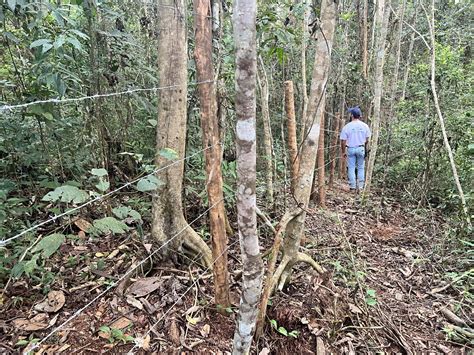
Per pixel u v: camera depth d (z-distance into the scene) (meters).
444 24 7.49
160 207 2.62
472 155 4.32
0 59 3.12
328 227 4.14
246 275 1.63
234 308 2.37
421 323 2.74
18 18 2.46
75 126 3.21
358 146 5.73
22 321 2.12
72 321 2.15
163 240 2.65
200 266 2.70
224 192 3.27
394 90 5.89
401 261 3.61
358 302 2.74
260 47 2.99
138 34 4.14
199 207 3.46
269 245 3.25
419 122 5.76
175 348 2.07
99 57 3.20
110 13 3.10
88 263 2.62
